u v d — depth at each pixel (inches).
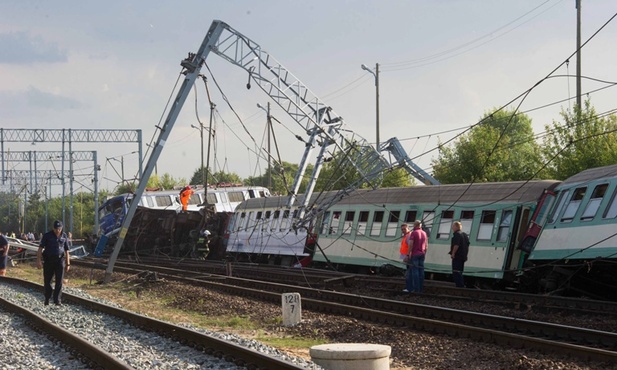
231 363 464.1
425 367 499.5
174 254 2052.2
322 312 778.2
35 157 3560.5
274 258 1621.6
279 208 1614.2
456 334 587.2
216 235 1943.9
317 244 1424.7
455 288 916.6
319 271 1290.6
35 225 4648.1
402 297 906.1
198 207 2231.8
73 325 668.7
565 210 896.3
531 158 1873.8
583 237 848.9
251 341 542.9
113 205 2353.6
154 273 1179.3
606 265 851.4
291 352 559.2
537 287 968.3
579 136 1549.0
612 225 804.0
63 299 899.4
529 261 950.4
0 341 589.0
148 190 2281.0
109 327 651.5
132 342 562.3
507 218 1004.6
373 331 615.5
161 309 885.8
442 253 1110.4
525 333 600.7
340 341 614.2
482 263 1029.8
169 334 578.6
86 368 471.2
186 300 924.0
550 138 1617.9
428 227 1147.9
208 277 1222.9
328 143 1429.6
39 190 3978.8
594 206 843.4
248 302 865.5
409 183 1999.3
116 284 1208.8
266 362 432.5
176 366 461.4
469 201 1076.5
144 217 2112.5
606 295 919.7
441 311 713.0
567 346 481.1
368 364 440.5
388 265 1214.9
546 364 453.4
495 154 1903.3
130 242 2144.4
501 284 1037.2
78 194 5305.1
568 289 911.7
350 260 1323.8
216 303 879.1
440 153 1994.3
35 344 569.3
